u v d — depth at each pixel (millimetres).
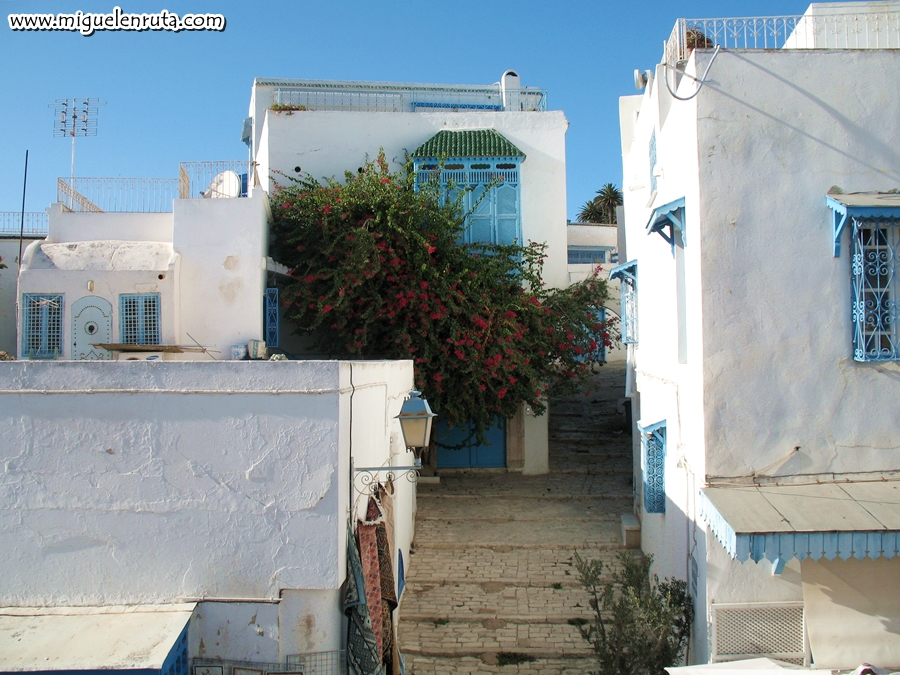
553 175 14938
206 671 5125
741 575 6219
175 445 5203
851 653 5754
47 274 10805
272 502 5152
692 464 6844
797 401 6250
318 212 11680
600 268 15383
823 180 6320
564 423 17328
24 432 5238
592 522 11406
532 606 8852
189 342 10953
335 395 5148
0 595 5227
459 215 13305
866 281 6156
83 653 4520
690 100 6633
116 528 5211
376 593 5969
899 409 6211
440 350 11453
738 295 6297
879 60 6367
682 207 7016
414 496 11359
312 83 17578
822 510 5668
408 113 14984
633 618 6656
